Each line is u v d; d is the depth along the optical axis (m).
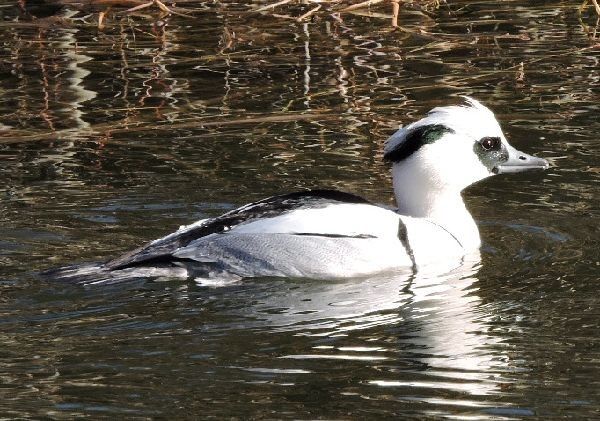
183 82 18.70
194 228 12.55
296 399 9.38
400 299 11.63
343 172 15.08
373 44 20.23
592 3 22.06
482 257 12.72
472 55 19.59
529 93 17.77
